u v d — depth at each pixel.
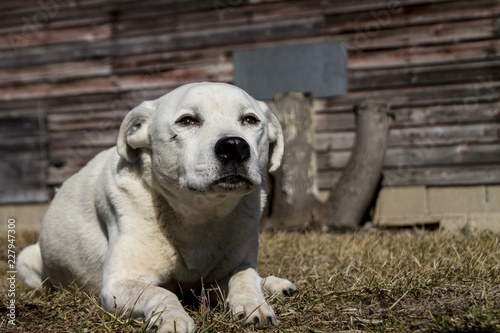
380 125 7.98
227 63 9.64
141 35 10.09
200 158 2.90
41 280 4.20
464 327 2.54
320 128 9.27
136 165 3.31
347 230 7.30
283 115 7.86
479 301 2.87
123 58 10.16
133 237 3.16
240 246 3.33
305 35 9.31
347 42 9.16
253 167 2.91
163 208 3.19
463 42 8.83
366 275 3.59
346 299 3.13
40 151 10.48
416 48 8.97
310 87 9.20
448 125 8.86
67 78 10.41
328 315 2.84
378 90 9.07
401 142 8.99
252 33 9.52
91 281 3.65
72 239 3.70
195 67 9.80
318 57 9.16
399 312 2.81
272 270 4.28
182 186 3.00
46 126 10.48
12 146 10.61
